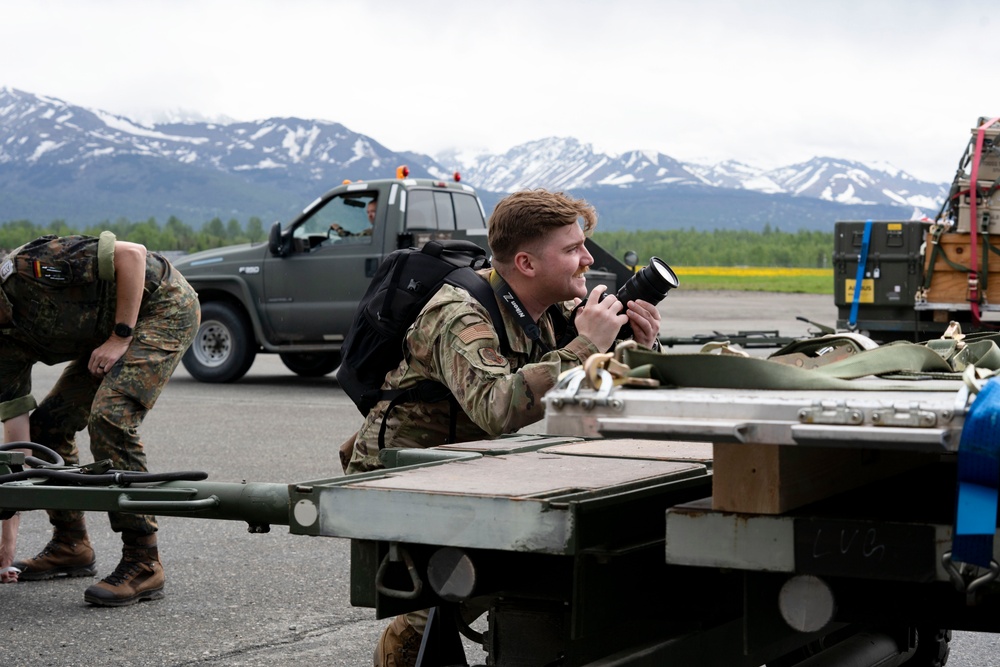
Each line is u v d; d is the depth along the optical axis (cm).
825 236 12325
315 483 185
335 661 373
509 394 234
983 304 1062
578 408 149
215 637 398
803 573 158
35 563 468
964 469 135
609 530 175
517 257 258
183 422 938
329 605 440
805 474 168
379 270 272
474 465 211
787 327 2216
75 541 472
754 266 9981
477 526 170
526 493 173
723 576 207
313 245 1164
